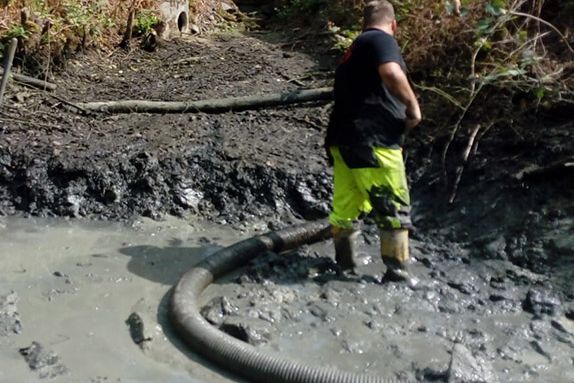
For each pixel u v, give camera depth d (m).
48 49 8.52
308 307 5.12
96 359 4.51
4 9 8.63
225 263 5.50
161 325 4.88
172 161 6.61
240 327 4.75
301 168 6.64
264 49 10.51
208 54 10.06
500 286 5.46
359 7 10.19
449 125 6.94
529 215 6.03
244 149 6.88
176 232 6.13
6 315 4.83
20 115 7.34
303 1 11.76
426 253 5.88
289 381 4.28
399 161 5.25
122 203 6.38
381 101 5.18
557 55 7.21
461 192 6.40
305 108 7.98
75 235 6.00
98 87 8.46
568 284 5.46
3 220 6.16
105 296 5.18
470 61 7.27
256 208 6.43
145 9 10.38
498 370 4.54
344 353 4.67
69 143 6.81
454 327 4.98
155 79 8.90
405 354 4.67
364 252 5.88
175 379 4.38
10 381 4.26
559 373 4.55
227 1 12.59
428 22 7.65
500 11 6.91
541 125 6.66
